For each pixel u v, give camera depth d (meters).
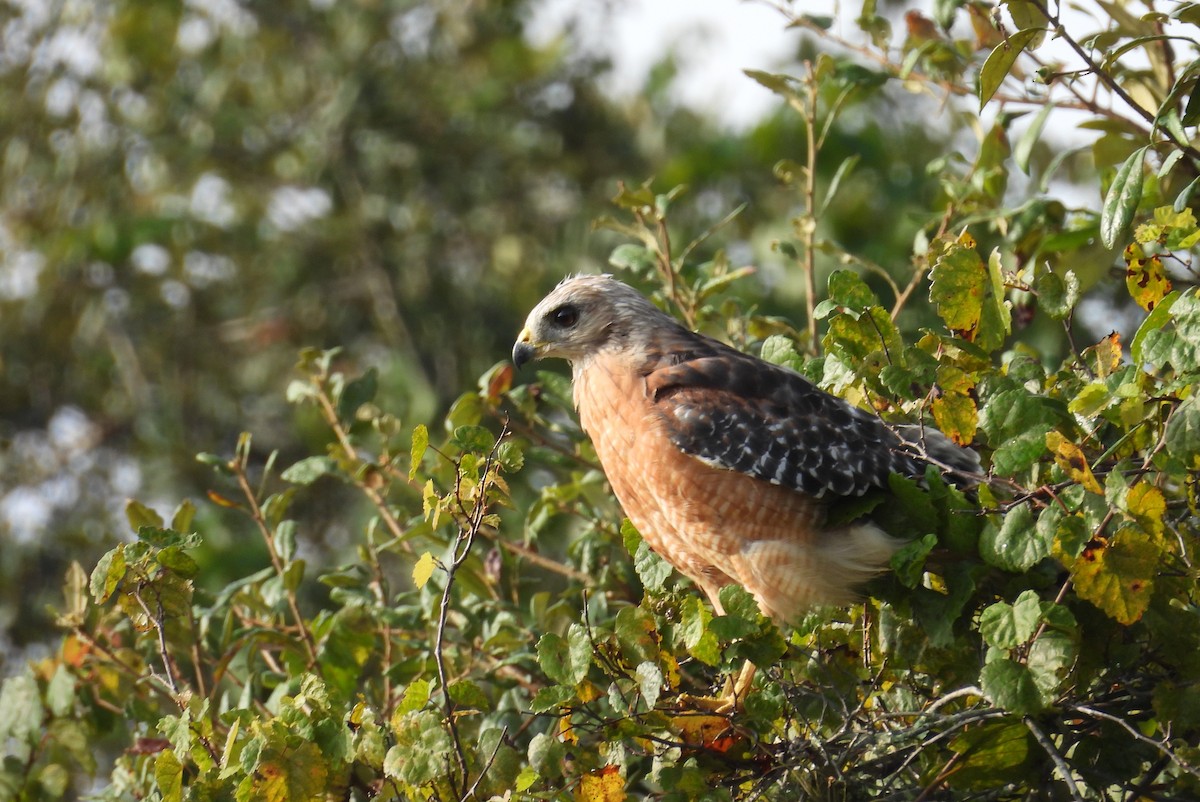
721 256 11.94
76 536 18.97
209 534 17.44
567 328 11.02
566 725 8.36
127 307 20.62
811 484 9.77
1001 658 7.59
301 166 20.78
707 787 8.10
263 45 21.06
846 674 9.01
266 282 20.95
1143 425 8.15
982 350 8.66
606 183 20.17
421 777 7.68
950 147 18.44
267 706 10.04
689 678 9.65
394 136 20.61
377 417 11.95
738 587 8.26
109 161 20.78
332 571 11.85
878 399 9.66
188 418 20.20
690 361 10.53
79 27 20.86
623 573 11.23
